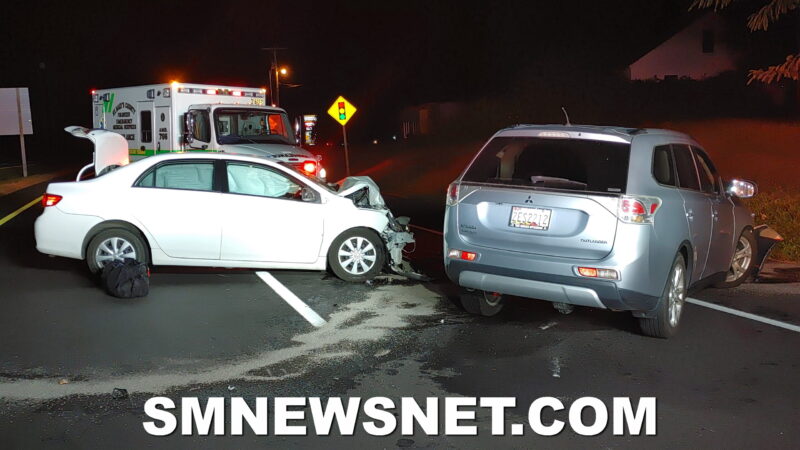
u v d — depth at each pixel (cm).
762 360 629
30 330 683
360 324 723
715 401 535
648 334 688
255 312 761
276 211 888
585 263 624
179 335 675
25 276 905
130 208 866
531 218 650
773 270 1023
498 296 762
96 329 689
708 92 2844
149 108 1669
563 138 658
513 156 701
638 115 2886
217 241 877
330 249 905
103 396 528
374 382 565
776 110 2741
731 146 2383
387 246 916
